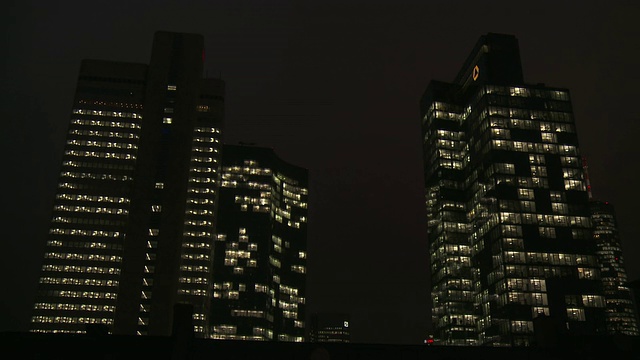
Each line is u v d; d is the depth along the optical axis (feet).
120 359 109.91
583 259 636.07
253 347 117.50
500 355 122.31
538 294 613.52
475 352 122.62
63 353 109.40
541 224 648.79
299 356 117.39
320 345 119.75
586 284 623.77
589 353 121.19
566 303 611.47
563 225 651.25
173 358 109.40
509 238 638.94
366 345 120.88
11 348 108.58
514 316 602.03
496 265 643.86
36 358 107.55
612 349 121.49
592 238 648.38
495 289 641.40
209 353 114.62
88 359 109.09
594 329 602.03
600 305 615.57
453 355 121.49
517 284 616.80
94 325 121.39
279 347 118.42
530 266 626.64
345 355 118.01
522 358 121.90
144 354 111.45
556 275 624.59
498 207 654.12
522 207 654.53
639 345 120.67
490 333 640.58
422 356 120.47
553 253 635.66
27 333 112.78
